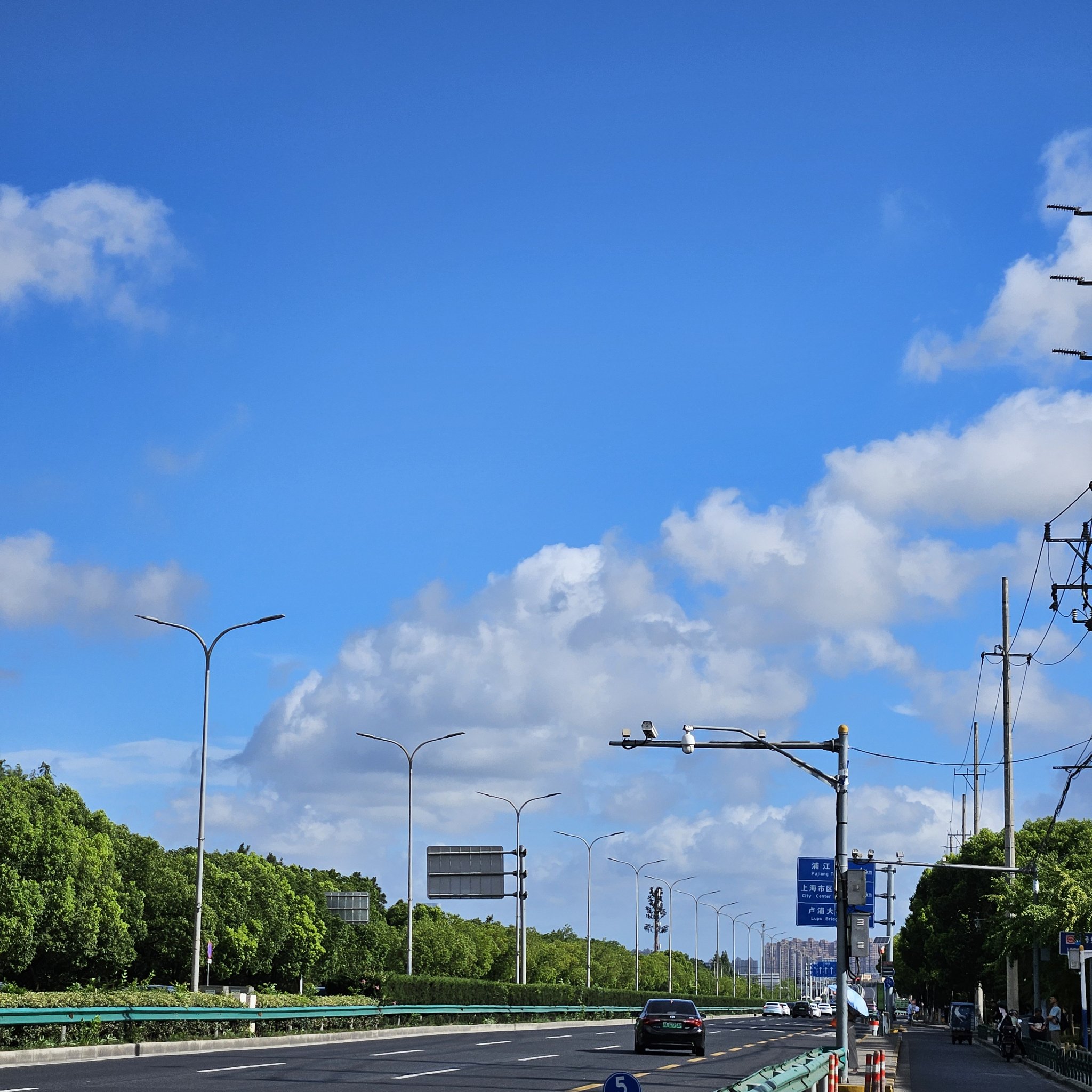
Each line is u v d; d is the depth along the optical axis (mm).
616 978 166500
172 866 82000
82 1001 32469
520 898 71312
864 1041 56562
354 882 135625
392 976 53688
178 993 37906
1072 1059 38281
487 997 62750
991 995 98312
